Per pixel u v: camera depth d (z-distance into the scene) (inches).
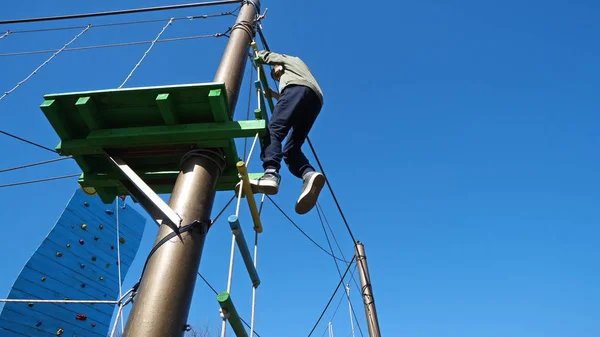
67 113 128.9
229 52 169.9
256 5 210.1
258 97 159.2
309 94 155.6
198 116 127.9
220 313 95.8
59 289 220.2
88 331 229.0
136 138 125.1
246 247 112.2
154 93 122.0
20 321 195.6
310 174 148.1
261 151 142.0
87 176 139.8
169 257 101.2
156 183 138.5
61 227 235.5
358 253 424.2
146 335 88.4
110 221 271.1
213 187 123.0
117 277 260.1
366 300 398.0
